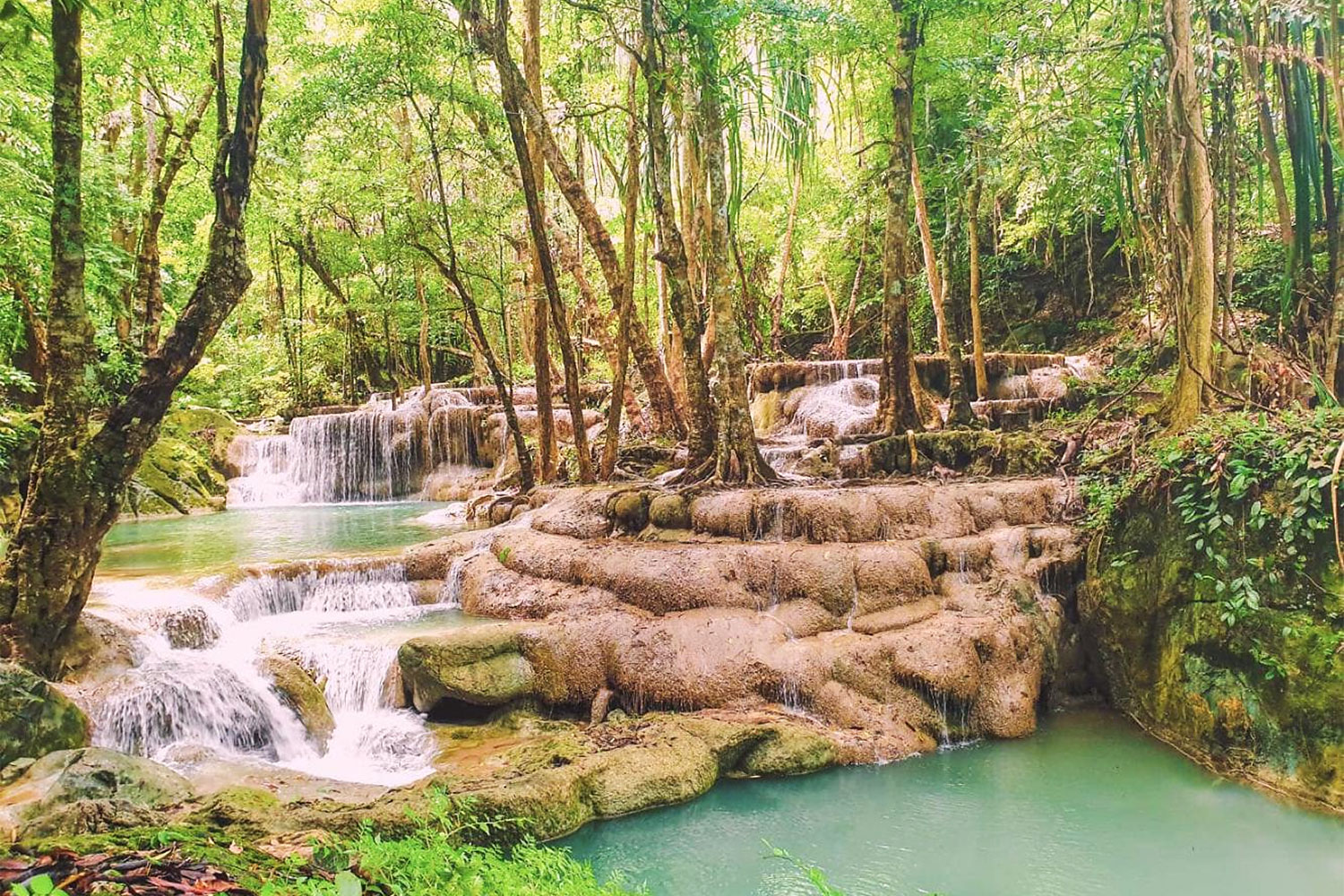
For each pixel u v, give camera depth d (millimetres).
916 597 7590
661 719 6652
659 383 13422
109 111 13969
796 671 6926
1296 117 8258
